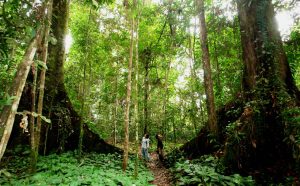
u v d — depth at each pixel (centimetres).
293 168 714
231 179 724
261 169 774
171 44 1733
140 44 1778
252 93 851
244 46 916
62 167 880
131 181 831
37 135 784
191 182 780
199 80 1761
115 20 1380
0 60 303
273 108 782
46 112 1119
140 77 2005
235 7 1127
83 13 1523
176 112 1988
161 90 2314
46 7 320
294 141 704
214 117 1096
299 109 721
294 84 841
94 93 2075
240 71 1277
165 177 1024
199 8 1175
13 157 971
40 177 732
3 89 591
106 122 2312
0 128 240
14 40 296
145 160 1390
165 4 1438
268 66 830
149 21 1634
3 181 706
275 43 856
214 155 1043
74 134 1240
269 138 786
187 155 1259
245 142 804
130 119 2358
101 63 1820
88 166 949
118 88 2088
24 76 264
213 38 1483
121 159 1238
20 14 312
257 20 880
